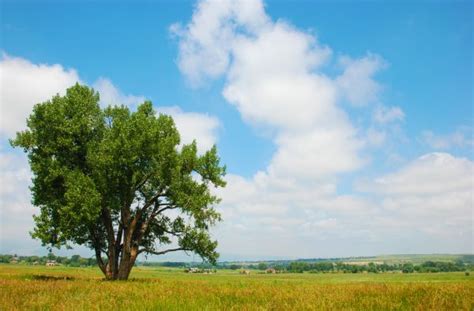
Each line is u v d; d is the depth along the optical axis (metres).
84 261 183.50
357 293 16.88
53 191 36.22
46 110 35.97
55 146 36.09
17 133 35.88
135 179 36.12
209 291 18.81
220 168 39.28
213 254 38.50
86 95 38.00
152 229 39.88
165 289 19.61
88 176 35.50
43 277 36.62
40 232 33.59
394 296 15.11
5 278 31.83
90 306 12.75
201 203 36.78
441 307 11.42
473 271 182.38
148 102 40.09
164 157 37.25
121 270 36.50
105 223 37.09
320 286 24.22
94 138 38.44
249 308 12.08
